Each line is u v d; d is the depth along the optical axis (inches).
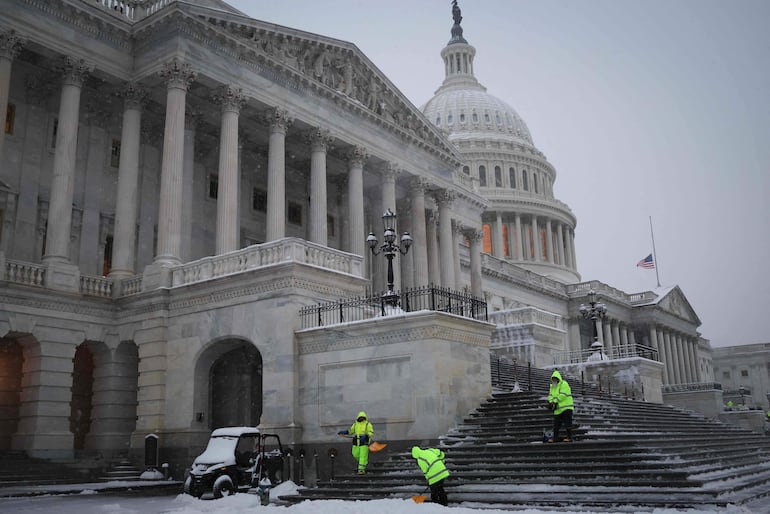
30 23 1289.4
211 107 1617.9
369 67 1903.3
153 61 1425.9
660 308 3873.0
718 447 1092.5
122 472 1132.5
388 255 1202.0
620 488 681.6
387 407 968.3
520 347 1850.4
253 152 1879.9
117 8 1461.6
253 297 1122.0
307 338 1064.2
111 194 1546.5
